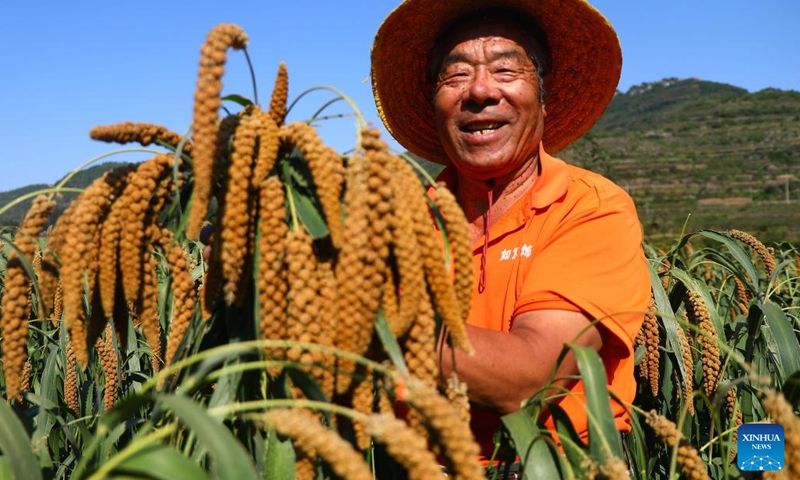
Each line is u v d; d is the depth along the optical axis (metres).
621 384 2.63
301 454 1.58
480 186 2.96
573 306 2.34
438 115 2.96
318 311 1.54
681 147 120.38
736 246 3.55
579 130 3.66
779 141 119.12
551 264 2.46
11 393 1.68
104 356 2.75
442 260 1.60
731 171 105.56
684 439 1.81
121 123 1.68
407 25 3.25
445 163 3.86
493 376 2.11
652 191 96.38
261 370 1.77
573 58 3.34
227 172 1.62
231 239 1.59
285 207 1.65
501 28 2.89
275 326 1.59
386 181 1.54
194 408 1.22
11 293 1.69
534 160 2.96
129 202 1.67
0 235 1.75
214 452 1.16
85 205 1.63
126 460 1.20
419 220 1.58
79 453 2.27
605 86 3.43
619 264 2.49
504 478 2.08
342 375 1.58
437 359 1.97
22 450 1.52
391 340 1.56
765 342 3.38
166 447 1.22
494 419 2.49
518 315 2.42
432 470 1.24
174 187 1.77
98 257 1.69
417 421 1.63
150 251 1.78
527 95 2.83
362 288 1.52
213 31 1.55
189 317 1.85
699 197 92.81
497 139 2.82
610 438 1.70
